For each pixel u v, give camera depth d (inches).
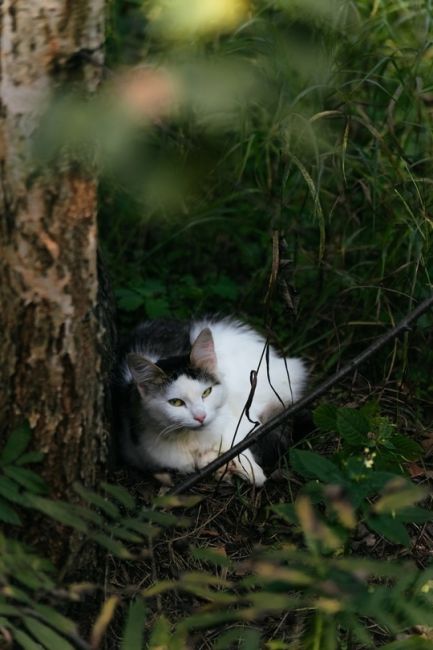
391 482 144.6
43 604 156.9
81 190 145.2
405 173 244.8
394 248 245.1
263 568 136.7
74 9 136.6
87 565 167.0
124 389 222.4
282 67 205.2
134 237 295.9
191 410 214.1
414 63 258.2
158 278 288.0
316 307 251.1
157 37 214.2
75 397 156.9
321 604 133.6
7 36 136.6
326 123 249.3
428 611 145.0
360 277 255.6
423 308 198.7
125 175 114.4
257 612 140.9
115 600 146.6
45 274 147.8
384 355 245.9
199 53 200.1
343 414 175.2
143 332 242.7
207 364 221.5
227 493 211.2
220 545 198.2
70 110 104.3
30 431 156.2
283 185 222.1
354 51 246.4
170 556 190.4
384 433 176.9
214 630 175.9
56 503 146.6
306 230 271.9
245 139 247.4
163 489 210.5
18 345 152.1
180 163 125.3
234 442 221.9
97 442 164.4
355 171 260.7
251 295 273.7
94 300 155.0
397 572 136.3
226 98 106.3
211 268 294.5
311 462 159.6
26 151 140.4
